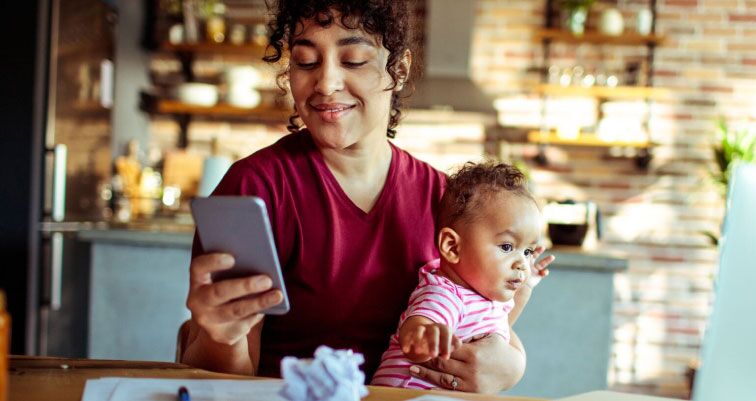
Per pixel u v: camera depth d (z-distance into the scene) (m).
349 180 1.46
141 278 3.44
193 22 5.02
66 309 3.57
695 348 4.86
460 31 4.77
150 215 4.53
